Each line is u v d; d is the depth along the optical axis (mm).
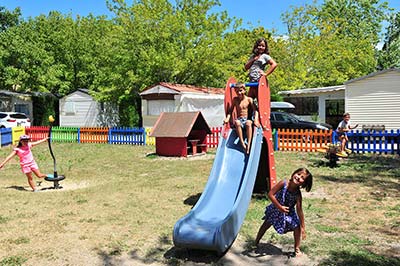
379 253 5605
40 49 35375
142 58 26859
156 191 9914
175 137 16062
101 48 33250
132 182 11227
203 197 6523
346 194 9367
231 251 5781
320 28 38188
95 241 6289
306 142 17875
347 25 49156
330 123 29781
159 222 7262
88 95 31828
